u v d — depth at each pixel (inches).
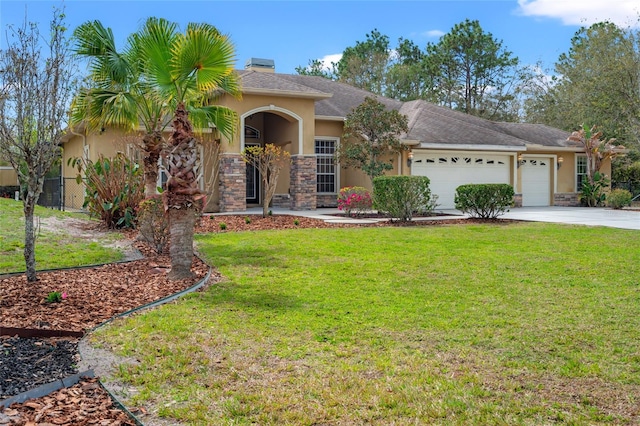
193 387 147.4
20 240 379.2
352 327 199.5
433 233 485.7
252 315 216.2
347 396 140.6
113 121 416.8
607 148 937.5
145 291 260.1
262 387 147.3
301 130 763.4
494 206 615.5
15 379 150.8
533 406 134.0
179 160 284.5
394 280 280.4
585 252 368.2
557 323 202.4
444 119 889.5
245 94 719.7
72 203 834.8
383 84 1674.5
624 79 1114.1
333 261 338.0
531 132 991.0
